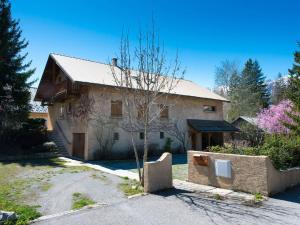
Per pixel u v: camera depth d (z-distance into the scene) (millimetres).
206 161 10641
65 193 9797
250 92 52031
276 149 10547
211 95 28984
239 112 47188
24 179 12453
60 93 23094
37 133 23219
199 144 27234
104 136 20547
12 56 23500
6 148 21469
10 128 22391
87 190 10172
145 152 10781
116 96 21484
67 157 21516
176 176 13008
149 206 7902
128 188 10328
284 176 9758
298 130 15359
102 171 14734
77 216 7066
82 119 20969
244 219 6793
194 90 28531
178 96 23750
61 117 25328
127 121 21656
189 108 26734
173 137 25000
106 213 7285
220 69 49688
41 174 13742
